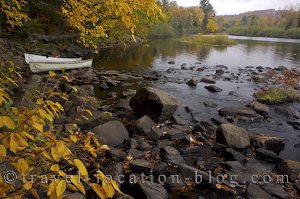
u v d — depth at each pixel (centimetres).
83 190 167
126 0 378
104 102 1238
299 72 2370
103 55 2888
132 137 866
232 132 850
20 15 698
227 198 588
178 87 1691
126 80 1758
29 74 1559
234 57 3541
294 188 640
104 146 267
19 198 184
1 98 217
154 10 397
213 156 784
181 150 794
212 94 1561
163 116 988
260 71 2427
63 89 1280
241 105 1364
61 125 765
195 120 1085
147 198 543
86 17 589
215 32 13812
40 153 214
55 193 162
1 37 2055
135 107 1041
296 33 12138
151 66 2442
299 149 890
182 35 9456
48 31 2689
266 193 605
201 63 2842
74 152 622
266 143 858
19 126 222
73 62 1809
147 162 688
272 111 1283
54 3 1484
